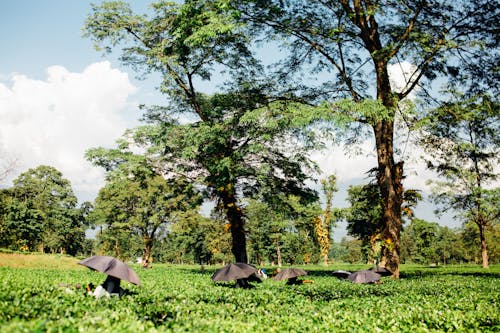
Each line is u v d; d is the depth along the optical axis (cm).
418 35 1995
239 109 2511
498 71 2130
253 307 906
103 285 970
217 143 2386
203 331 605
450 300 1073
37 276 1720
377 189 2883
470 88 2261
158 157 2612
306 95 2477
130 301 865
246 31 2375
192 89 2722
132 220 5266
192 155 2327
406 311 867
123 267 989
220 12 2177
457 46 1973
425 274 2708
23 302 719
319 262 8288
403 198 2455
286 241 7769
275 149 2667
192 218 5109
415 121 2177
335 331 671
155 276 2214
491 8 2062
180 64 2478
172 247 10294
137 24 2588
